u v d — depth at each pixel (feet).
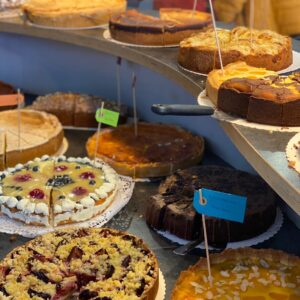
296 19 4.20
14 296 2.18
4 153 3.28
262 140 2.25
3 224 2.79
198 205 2.27
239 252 2.47
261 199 2.75
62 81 4.61
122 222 2.85
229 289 2.30
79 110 3.93
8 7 4.29
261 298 2.25
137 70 4.06
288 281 2.34
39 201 2.79
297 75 2.68
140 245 2.46
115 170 3.23
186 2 4.77
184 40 3.26
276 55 2.99
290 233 2.72
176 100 3.81
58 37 3.90
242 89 2.48
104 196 2.85
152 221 2.77
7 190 2.89
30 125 3.71
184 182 2.97
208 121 3.58
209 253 2.58
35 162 3.18
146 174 3.22
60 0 4.18
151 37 3.53
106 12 3.95
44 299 2.19
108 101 4.09
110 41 3.63
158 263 2.50
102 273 2.30
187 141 3.57
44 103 4.04
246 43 3.10
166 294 2.33
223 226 2.60
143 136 3.65
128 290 2.19
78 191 2.88
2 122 3.72
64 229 2.59
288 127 2.38
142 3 5.21
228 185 2.91
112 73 4.29
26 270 2.34
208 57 3.01
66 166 3.13
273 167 2.02
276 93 2.40
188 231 2.65
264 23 4.25
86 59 4.39
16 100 3.39
